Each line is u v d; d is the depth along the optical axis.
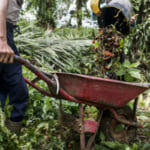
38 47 6.35
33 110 3.05
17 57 1.94
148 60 5.06
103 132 2.58
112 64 2.97
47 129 2.82
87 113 3.59
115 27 3.04
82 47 6.52
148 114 2.94
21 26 7.59
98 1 3.09
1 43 1.88
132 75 2.62
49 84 2.22
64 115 2.53
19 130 2.47
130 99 2.35
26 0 8.74
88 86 2.29
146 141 2.80
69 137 2.80
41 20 8.67
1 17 1.93
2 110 2.34
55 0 8.80
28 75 3.91
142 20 5.12
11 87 2.36
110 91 2.29
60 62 6.03
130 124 2.55
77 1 9.37
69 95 2.34
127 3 3.07
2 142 2.05
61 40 6.87
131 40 5.20
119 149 2.39
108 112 2.58
